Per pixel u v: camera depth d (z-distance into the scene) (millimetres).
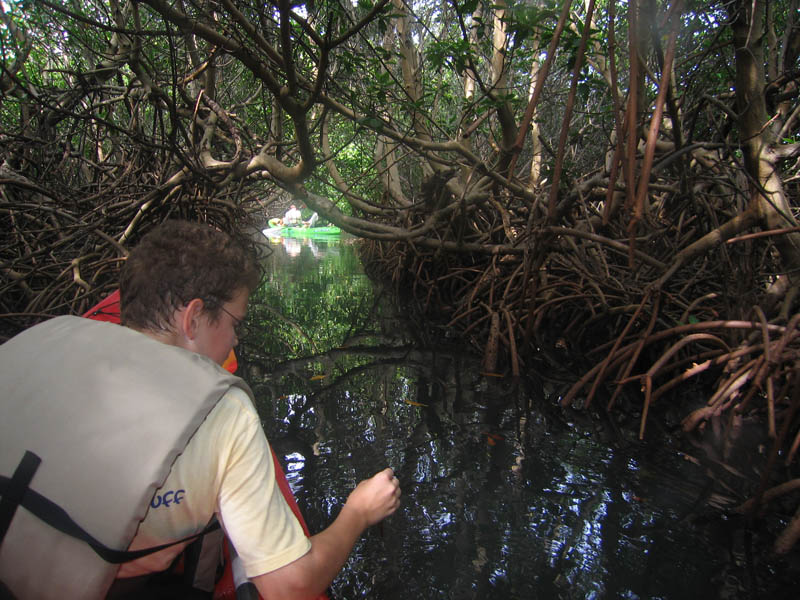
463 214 5250
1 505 853
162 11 3242
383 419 2822
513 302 4578
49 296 4461
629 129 1514
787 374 2754
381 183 8305
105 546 827
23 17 5062
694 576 1639
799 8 3922
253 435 988
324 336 4703
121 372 913
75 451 849
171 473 884
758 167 3039
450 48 3939
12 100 6035
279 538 987
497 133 7148
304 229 19125
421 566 1663
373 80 4992
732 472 2307
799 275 2998
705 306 3830
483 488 2131
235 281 1104
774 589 1589
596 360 4012
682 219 4461
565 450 2486
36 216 5648
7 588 872
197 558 1044
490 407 3029
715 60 4480
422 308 6062
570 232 3639
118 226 5887
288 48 3502
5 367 966
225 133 6609
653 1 1831
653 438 2646
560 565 1674
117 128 4848
